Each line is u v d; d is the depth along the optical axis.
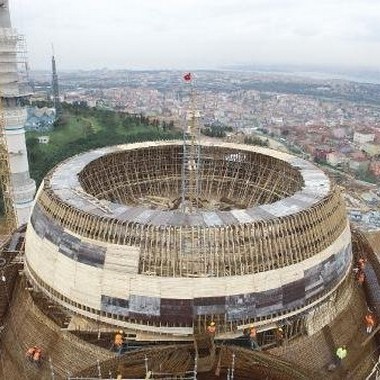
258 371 53.19
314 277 60.69
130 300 55.78
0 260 76.88
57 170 75.81
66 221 60.25
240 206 89.94
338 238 65.62
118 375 49.72
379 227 158.00
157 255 55.41
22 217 110.81
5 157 108.19
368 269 79.88
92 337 57.66
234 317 56.22
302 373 53.75
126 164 90.81
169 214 59.75
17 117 104.19
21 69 104.31
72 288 58.94
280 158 87.44
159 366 51.72
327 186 71.44
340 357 59.28
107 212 59.66
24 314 64.75
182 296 54.91
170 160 95.06
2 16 97.94
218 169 95.44
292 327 59.59
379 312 69.94
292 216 59.69
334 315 64.56
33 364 59.03
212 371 52.84
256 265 56.56
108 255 56.56
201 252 55.53
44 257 62.66
